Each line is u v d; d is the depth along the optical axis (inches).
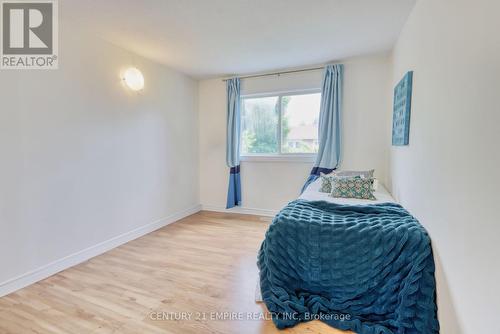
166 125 134.3
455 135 46.1
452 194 46.8
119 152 106.8
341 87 127.0
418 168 67.5
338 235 61.1
